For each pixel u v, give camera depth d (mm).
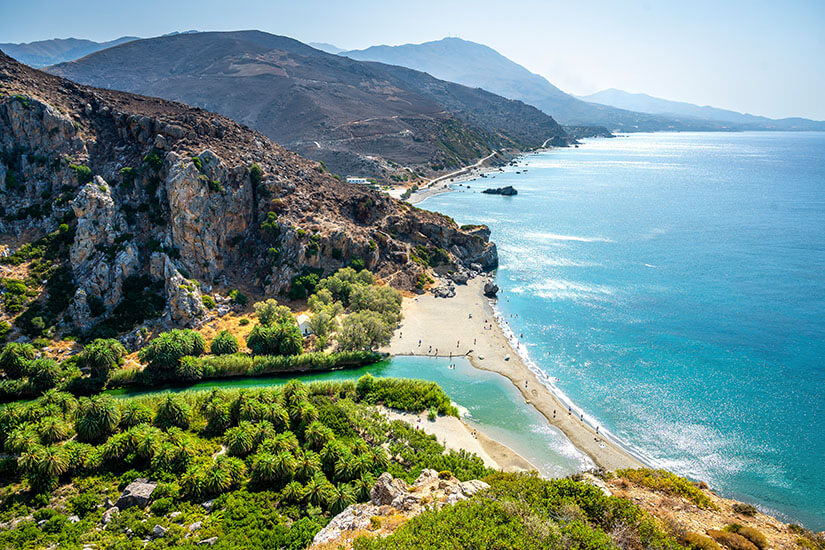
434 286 153250
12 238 120125
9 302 105750
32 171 128500
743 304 137625
